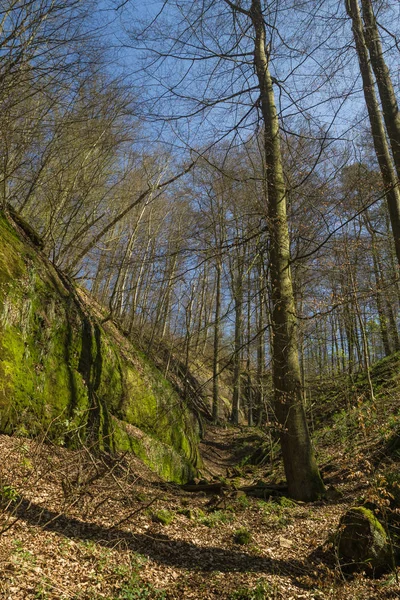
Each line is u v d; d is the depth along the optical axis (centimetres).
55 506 594
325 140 662
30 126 1028
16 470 647
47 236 1328
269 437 1291
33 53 845
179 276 871
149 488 879
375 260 1347
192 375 2322
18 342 857
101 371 1098
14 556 430
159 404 1319
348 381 1702
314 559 551
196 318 3020
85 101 1062
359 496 768
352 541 522
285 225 879
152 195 1864
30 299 927
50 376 912
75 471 715
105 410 1057
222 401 2473
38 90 888
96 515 615
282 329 863
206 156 852
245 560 554
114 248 1627
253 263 912
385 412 1134
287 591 475
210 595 459
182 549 571
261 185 922
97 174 1422
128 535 579
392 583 475
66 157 1329
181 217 1925
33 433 798
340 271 1004
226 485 942
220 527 674
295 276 1003
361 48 738
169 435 1323
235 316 1834
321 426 1517
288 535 644
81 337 1073
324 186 785
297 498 816
